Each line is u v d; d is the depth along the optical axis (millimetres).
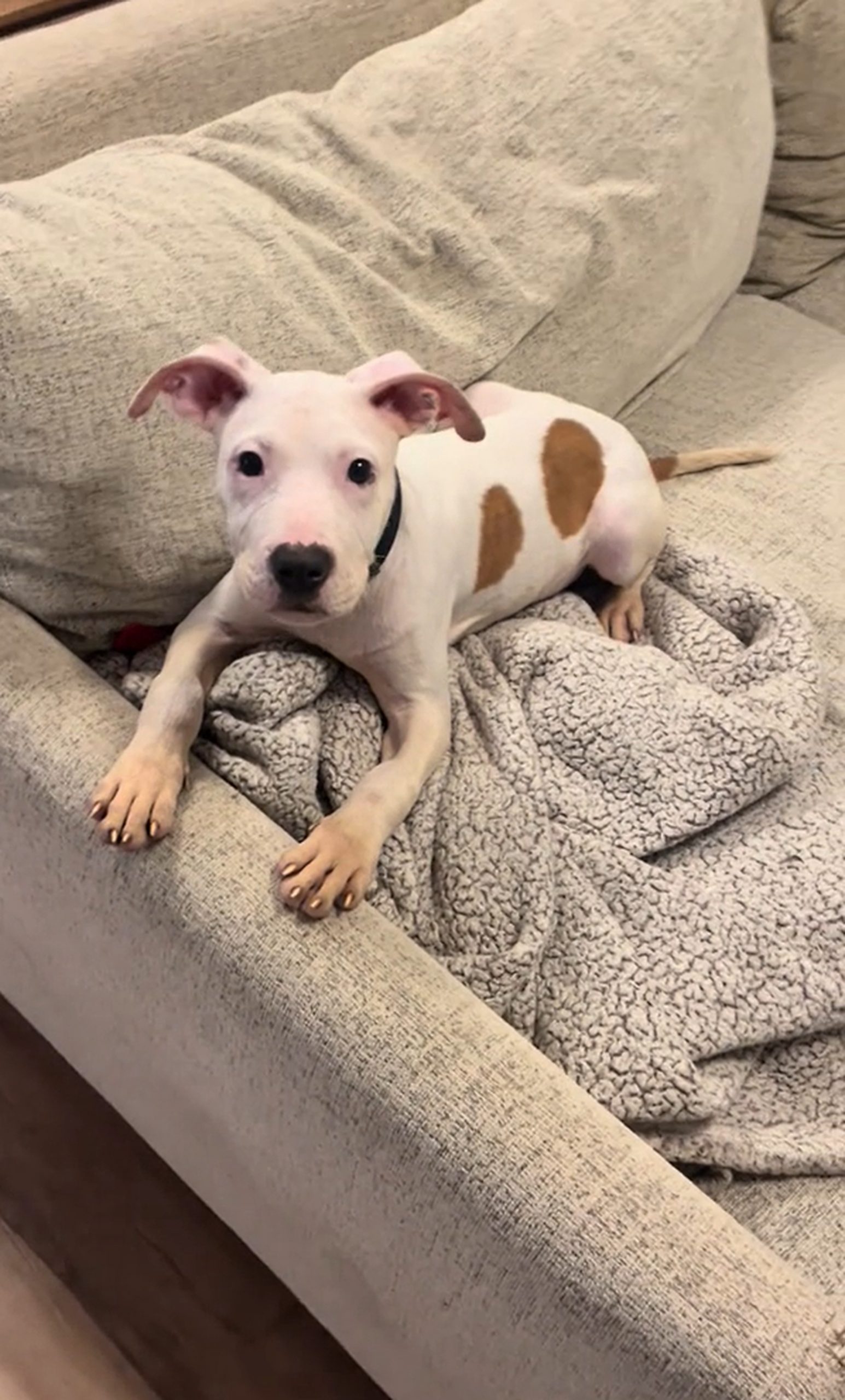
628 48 1534
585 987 1021
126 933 918
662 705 1191
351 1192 849
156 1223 1337
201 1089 970
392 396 1023
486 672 1244
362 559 965
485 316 1386
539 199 1436
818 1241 957
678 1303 686
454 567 1200
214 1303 1285
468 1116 757
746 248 1774
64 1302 1271
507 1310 760
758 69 1697
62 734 948
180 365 963
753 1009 1038
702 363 1740
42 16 1575
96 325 1041
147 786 900
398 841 1033
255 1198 1035
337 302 1242
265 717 1044
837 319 1896
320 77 1506
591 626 1365
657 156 1545
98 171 1173
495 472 1271
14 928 1130
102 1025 1091
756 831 1185
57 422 1021
